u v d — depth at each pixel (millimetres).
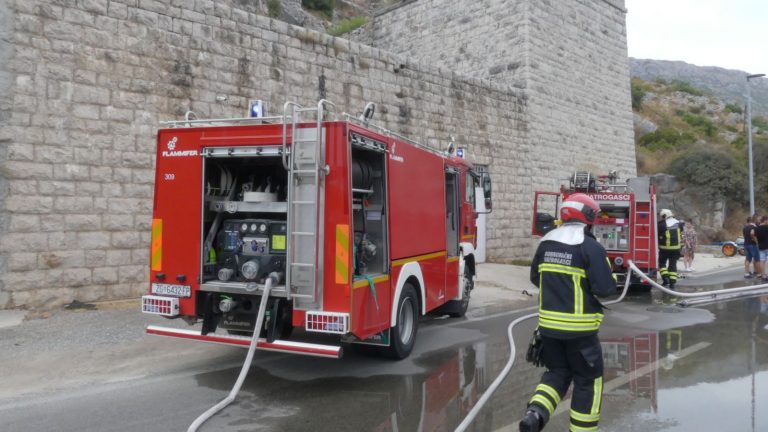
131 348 7059
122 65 9742
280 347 5523
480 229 15750
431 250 7742
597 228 13141
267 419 4844
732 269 19547
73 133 9164
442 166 8297
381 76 14391
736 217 33719
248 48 11555
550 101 19406
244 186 6285
